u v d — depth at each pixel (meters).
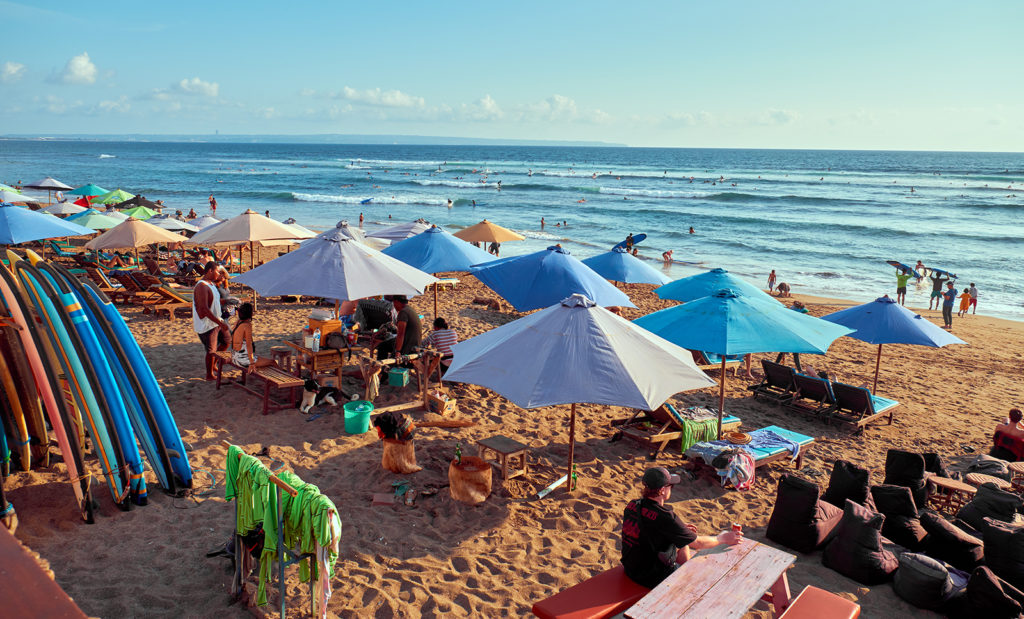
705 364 13.50
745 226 48.16
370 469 7.69
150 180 82.12
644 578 4.72
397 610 5.24
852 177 108.19
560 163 153.62
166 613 4.98
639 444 9.22
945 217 54.31
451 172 112.00
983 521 6.36
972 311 24.28
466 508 6.98
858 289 28.27
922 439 10.52
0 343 6.53
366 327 12.61
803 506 6.50
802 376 11.25
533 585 5.75
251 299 16.44
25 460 6.79
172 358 11.35
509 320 17.05
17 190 34.81
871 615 5.67
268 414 9.06
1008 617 5.32
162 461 6.63
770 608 5.64
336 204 59.81
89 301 6.61
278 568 5.18
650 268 14.89
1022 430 9.21
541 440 9.12
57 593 1.07
